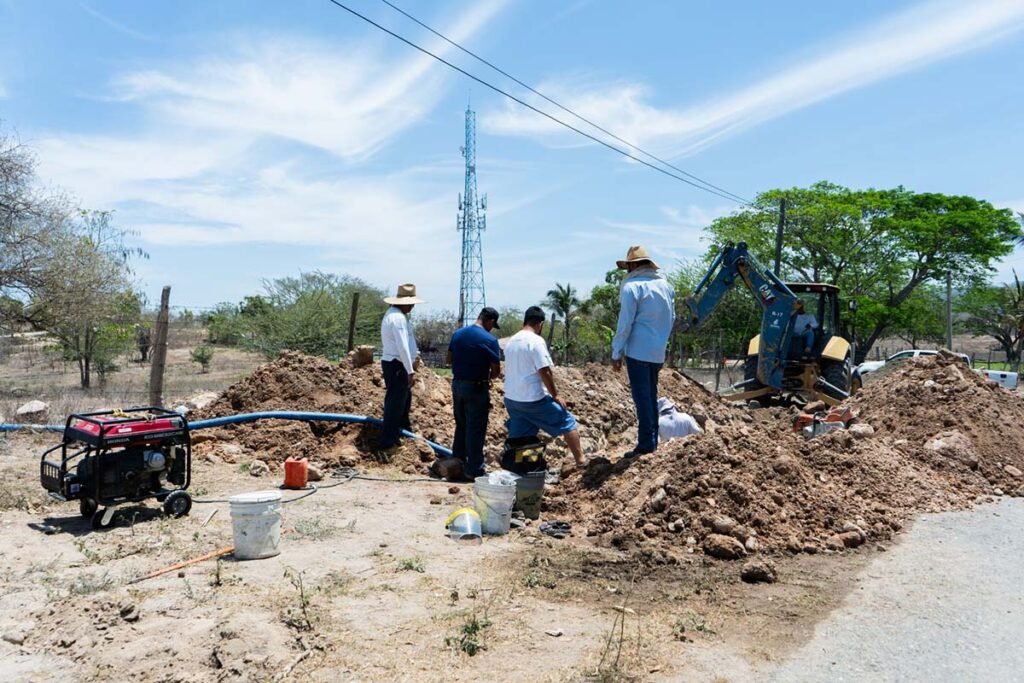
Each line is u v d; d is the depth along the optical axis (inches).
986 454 363.6
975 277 1649.9
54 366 1084.5
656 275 307.1
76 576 204.4
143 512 265.3
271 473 335.6
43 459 261.6
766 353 639.1
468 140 1825.8
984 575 222.1
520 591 201.0
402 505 289.4
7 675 153.1
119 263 807.1
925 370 434.9
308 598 187.9
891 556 239.5
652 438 306.0
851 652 169.3
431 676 152.2
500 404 429.7
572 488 296.7
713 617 188.1
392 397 356.8
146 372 1085.1
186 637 164.7
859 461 309.3
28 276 721.6
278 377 396.8
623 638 172.2
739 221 1685.5
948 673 159.9
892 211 1641.2
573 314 1647.4
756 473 269.6
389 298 364.2
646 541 243.9
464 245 1822.1
